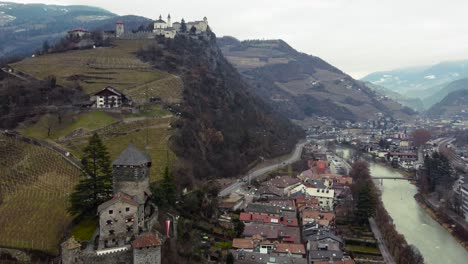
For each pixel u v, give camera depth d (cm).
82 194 12925
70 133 19888
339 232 19438
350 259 15800
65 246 10506
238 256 15150
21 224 12850
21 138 18512
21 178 15638
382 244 18512
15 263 11288
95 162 13462
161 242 11325
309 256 15875
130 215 11569
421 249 19188
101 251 10662
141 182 12788
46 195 14612
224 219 18562
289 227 18400
